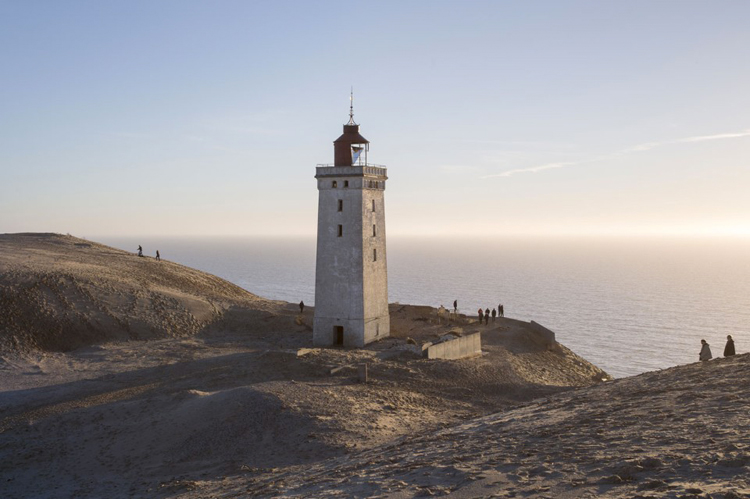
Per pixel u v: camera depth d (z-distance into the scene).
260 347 57.53
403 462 17.61
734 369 22.72
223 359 49.91
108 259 86.06
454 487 13.09
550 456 14.50
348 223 57.72
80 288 66.31
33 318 58.56
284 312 73.62
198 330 64.19
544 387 43.22
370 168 58.34
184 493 21.78
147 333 61.00
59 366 50.03
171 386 41.12
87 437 32.09
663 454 12.73
